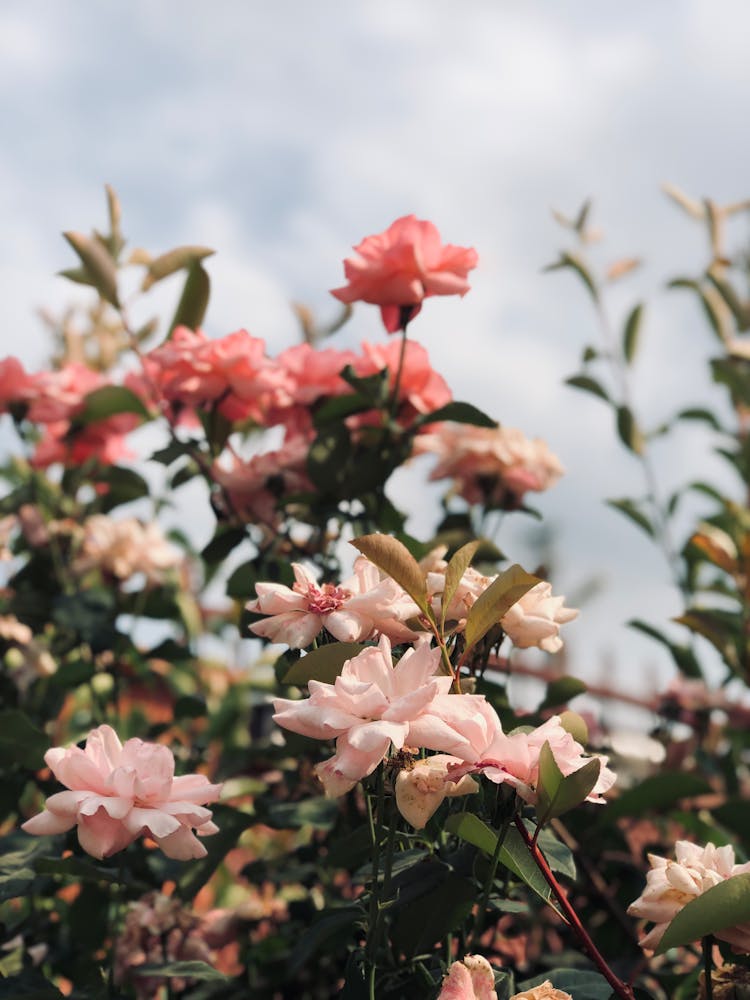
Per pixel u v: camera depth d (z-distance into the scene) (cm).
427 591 83
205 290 125
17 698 136
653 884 80
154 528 144
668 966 115
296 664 81
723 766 142
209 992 116
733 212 166
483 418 115
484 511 133
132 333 126
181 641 153
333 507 120
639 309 153
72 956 117
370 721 75
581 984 86
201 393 118
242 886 143
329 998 120
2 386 134
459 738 75
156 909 109
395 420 121
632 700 153
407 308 114
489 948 103
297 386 123
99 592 136
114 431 140
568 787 76
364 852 96
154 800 80
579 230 154
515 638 85
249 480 120
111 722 133
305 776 116
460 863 87
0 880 95
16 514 140
